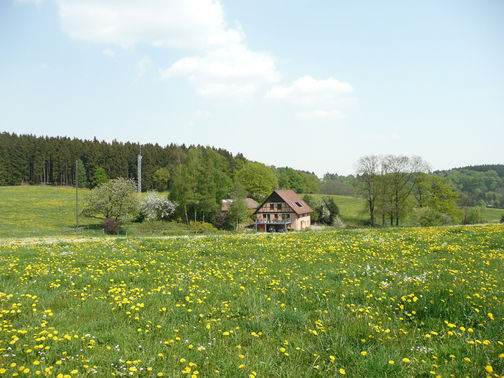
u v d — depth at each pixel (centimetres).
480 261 1257
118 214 5994
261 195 10994
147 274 1102
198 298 820
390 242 1906
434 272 1064
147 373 481
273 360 509
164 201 8075
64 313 717
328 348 536
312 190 16750
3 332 593
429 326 635
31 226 6412
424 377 470
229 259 1418
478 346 528
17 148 13612
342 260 1372
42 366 477
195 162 8088
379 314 707
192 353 541
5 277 1034
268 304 774
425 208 6475
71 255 1499
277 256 1502
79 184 14200
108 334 607
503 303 700
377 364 474
